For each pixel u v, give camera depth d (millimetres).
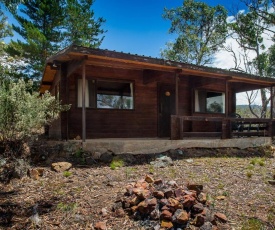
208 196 3693
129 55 6230
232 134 8398
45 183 4113
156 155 6383
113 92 7832
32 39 15641
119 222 2889
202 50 20922
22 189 3861
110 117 7719
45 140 6742
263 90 18047
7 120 4887
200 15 21188
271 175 5090
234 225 2936
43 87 11312
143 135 8297
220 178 4746
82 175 4562
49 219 2947
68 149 5754
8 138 5082
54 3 16625
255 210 3355
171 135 7129
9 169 4473
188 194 3164
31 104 4977
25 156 5098
